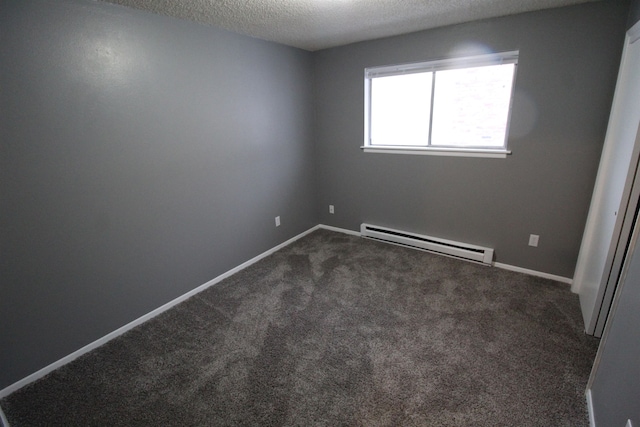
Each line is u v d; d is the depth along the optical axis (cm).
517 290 258
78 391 176
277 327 224
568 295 249
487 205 292
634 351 112
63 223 188
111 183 207
